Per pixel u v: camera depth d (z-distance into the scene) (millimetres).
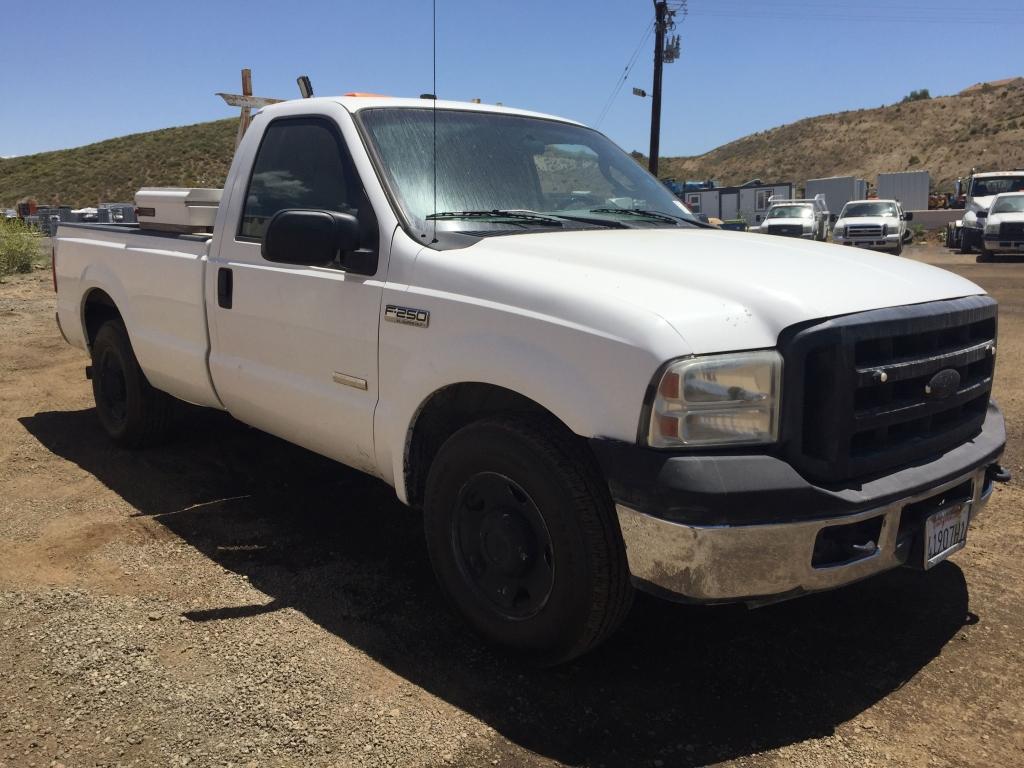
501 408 3178
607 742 2641
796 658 3137
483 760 2545
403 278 3256
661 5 26156
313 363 3672
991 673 3037
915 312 2836
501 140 3996
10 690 2820
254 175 4098
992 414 3410
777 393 2594
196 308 4336
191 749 2553
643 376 2535
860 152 98375
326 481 4914
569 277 2855
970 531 4266
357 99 3850
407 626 3311
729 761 2568
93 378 5562
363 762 2518
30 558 3850
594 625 2799
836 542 2676
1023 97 92812
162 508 4484
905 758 2592
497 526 2979
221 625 3270
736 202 39375
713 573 2510
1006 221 21062
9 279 14008
